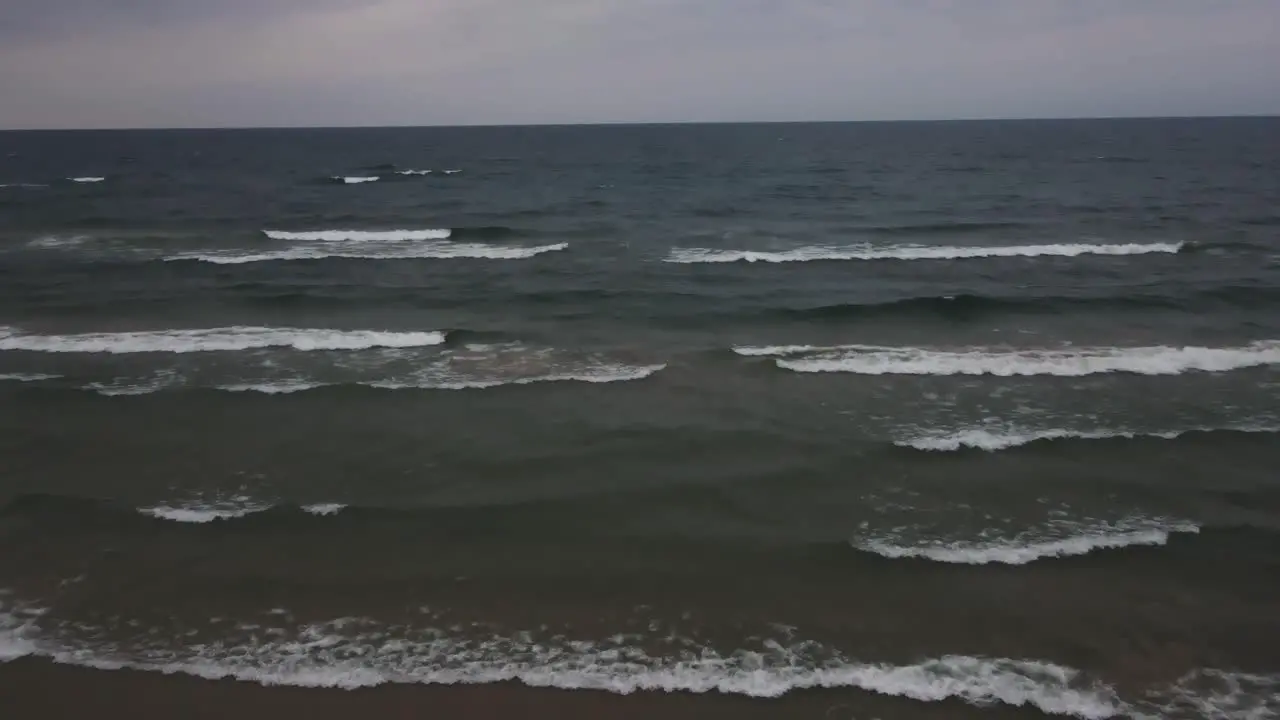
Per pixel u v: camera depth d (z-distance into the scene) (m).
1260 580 7.01
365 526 7.97
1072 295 16.23
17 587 6.90
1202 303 15.58
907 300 15.65
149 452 9.57
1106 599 6.75
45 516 8.06
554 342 13.77
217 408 10.89
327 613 6.59
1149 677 5.87
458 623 6.46
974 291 16.84
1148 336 13.63
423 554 7.48
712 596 6.84
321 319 15.07
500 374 12.24
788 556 7.44
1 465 9.19
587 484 8.85
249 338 13.74
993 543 7.61
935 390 11.44
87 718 5.44
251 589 6.91
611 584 7.02
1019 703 5.62
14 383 11.66
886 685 5.79
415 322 14.89
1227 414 10.41
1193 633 6.33
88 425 10.30
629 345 13.60
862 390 11.49
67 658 6.04
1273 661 6.02
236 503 8.38
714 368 12.47
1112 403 10.84
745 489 8.72
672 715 5.51
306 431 10.20
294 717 5.46
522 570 7.23
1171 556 7.37
